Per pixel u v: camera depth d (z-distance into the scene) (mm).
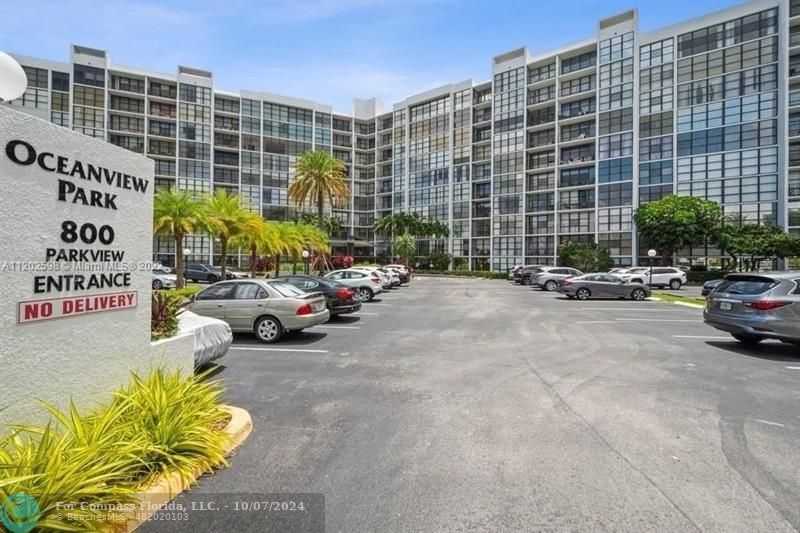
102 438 3311
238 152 69500
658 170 48312
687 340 10672
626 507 3305
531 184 60125
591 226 53906
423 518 3152
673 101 47406
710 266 46656
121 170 4598
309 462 4000
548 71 58500
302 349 9352
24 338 3506
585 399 5906
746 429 4848
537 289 32219
